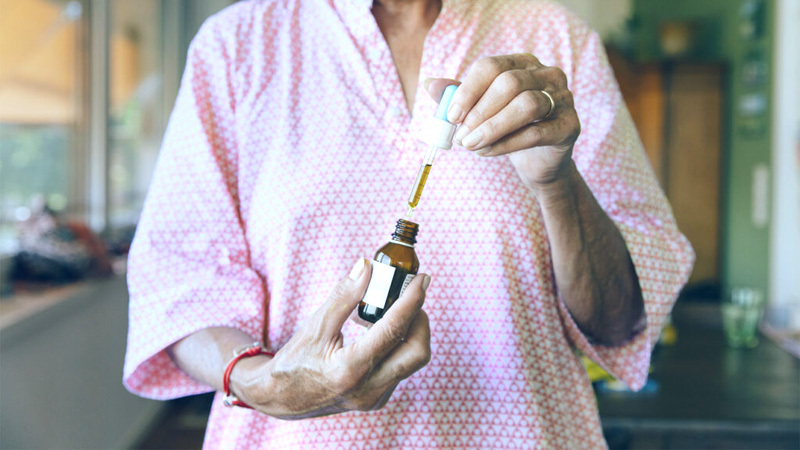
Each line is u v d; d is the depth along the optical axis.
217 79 0.97
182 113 0.97
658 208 1.00
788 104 4.15
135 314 0.94
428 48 0.93
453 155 0.91
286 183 0.92
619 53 5.14
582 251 0.89
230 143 0.97
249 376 0.82
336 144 0.91
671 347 2.49
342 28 0.94
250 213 0.95
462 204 0.90
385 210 0.90
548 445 0.91
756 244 4.62
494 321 0.90
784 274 4.21
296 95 0.95
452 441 0.91
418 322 0.75
